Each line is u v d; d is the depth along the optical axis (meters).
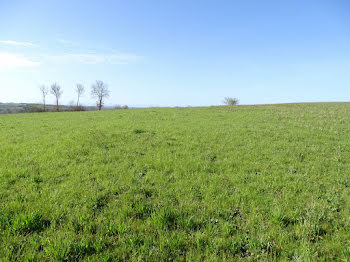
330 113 30.72
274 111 35.38
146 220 4.39
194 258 3.38
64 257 3.28
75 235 3.81
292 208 4.98
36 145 11.00
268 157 9.41
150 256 3.42
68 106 83.06
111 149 10.45
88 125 19.28
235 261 3.39
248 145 11.61
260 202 5.25
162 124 19.91
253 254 3.49
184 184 6.34
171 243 3.63
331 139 13.51
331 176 7.11
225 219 4.54
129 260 3.33
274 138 13.57
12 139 12.76
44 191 5.60
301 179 6.85
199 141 12.75
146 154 9.72
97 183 6.28
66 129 16.73
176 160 8.77
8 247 3.45
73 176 6.78
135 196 5.44
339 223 4.43
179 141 12.66
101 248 3.54
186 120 23.52
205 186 6.19
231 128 17.58
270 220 4.41
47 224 4.16
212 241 3.75
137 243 3.71
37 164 7.91
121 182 6.38
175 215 4.53
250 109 41.09
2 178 6.35
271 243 3.73
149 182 6.53
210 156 9.49
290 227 4.27
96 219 4.37
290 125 19.52
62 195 5.38
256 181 6.66
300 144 11.95
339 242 3.78
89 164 8.09
